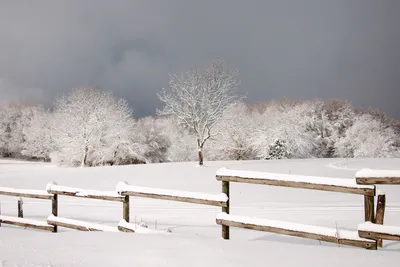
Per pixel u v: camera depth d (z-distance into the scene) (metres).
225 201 5.44
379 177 4.36
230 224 5.34
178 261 3.96
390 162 31.16
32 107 79.38
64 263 3.92
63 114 47.22
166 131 55.31
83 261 3.99
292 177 4.92
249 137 49.56
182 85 32.91
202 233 8.16
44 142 68.62
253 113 57.56
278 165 30.14
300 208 13.71
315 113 59.69
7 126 79.50
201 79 32.81
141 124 55.22
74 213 13.42
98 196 6.91
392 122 62.09
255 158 50.88
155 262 3.93
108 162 48.69
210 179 24.55
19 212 9.41
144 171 30.14
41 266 3.81
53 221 7.68
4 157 79.19
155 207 14.74
